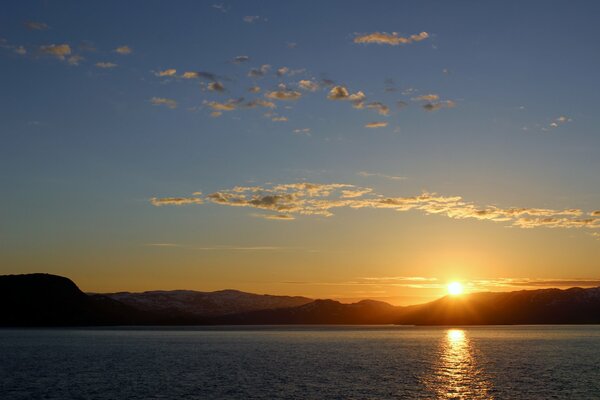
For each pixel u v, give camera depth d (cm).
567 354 15400
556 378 9781
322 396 7900
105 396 7875
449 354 15675
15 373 10656
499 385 8944
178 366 12100
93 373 10644
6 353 16112
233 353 16375
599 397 7788
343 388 8612
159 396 7862
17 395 7988
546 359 13738
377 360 13700
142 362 13150
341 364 12606
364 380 9562
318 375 10306
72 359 13988
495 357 14475
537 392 8231
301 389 8500
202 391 8288
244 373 10638
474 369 11369
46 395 7969
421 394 8100
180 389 8475
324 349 18338
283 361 13438
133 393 8112
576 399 7644
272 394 8038
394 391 8344
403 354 15812
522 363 12675
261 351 17312
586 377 9906
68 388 8606
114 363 12850
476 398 7781
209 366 12112
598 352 16162
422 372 10831
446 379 9700
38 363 12838
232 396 7869
